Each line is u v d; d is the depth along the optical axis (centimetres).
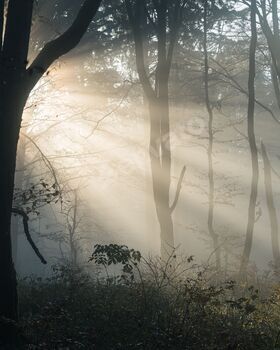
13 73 1123
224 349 984
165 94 2242
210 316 1141
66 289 1567
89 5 1170
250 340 1027
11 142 1125
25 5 1131
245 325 1116
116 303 1238
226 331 1040
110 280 1449
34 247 1276
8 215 1125
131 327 1082
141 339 1036
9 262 1123
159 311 1130
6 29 1130
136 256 1219
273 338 1053
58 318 1127
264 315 1208
